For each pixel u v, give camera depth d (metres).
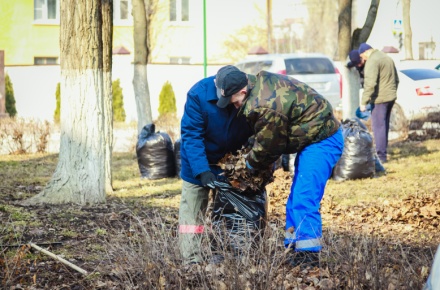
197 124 6.40
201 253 5.99
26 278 6.52
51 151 19.80
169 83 32.03
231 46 38.41
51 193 10.35
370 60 14.09
